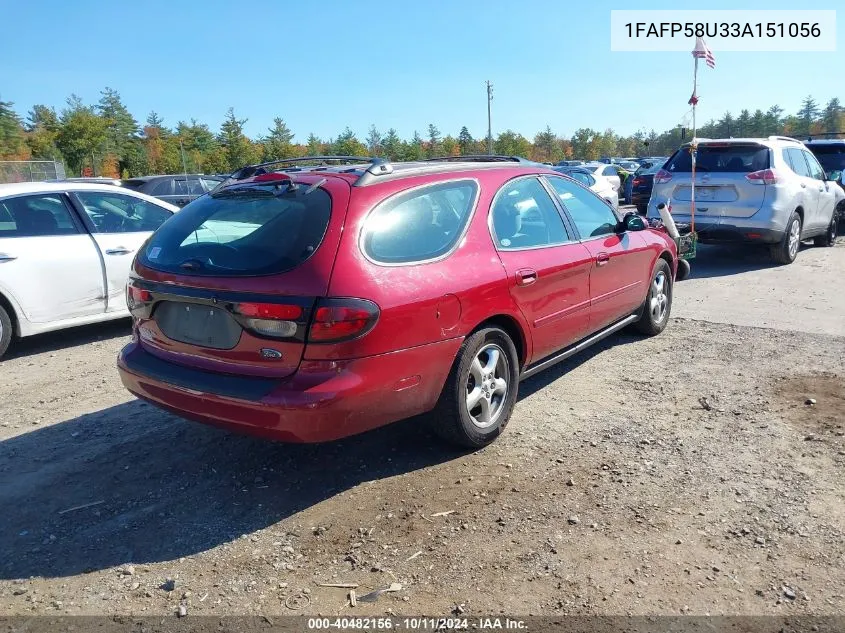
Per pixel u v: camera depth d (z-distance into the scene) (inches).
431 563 118.9
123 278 272.7
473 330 153.0
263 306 126.5
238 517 135.2
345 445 165.6
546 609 106.7
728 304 305.6
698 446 161.3
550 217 186.9
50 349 261.4
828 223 464.4
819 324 266.4
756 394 193.0
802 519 130.0
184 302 139.3
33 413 191.9
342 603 109.4
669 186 403.2
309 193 141.3
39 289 249.6
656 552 120.5
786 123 3932.1
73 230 262.8
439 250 147.6
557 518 131.6
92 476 153.0
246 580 115.5
